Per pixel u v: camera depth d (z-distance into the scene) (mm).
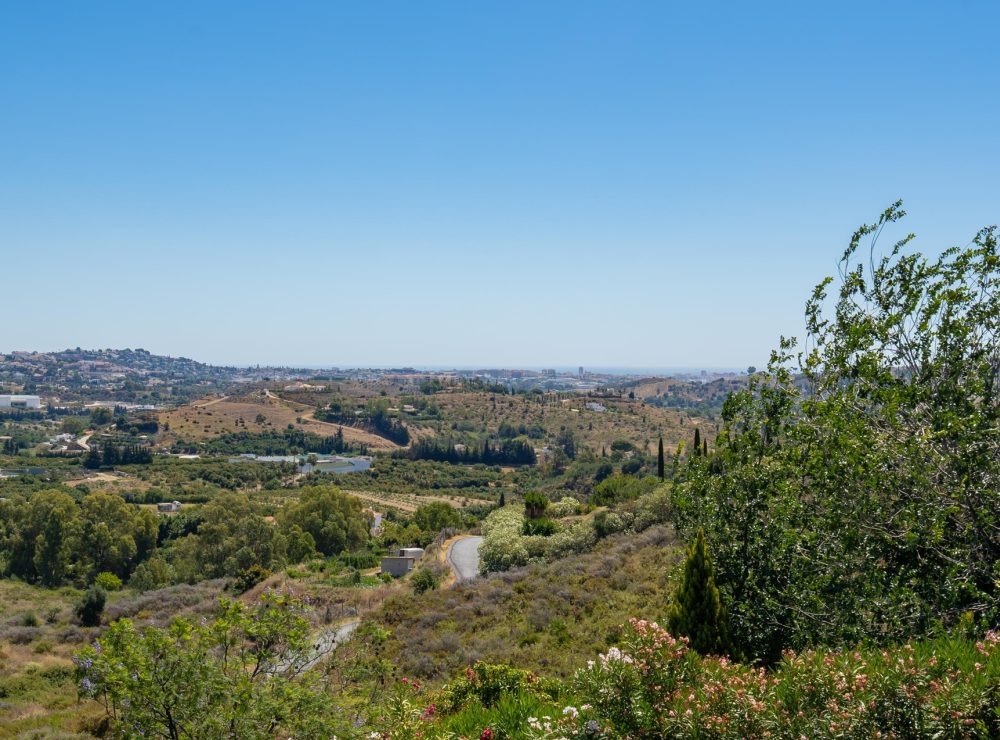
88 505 75438
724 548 10148
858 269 9773
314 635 8977
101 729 17234
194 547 70375
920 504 8000
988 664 4820
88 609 40281
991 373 8719
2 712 21938
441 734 6730
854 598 8477
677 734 4812
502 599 25156
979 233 8969
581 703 6707
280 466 169000
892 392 8500
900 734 4410
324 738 7359
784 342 10328
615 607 20938
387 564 50438
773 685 5184
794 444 9664
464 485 151625
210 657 7699
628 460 145375
